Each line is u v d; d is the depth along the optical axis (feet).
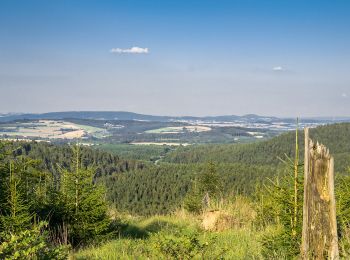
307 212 15.28
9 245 14.60
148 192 369.91
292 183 23.26
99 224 37.99
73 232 37.42
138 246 31.24
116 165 450.30
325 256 14.94
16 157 37.52
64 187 38.45
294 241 22.20
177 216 54.75
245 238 33.40
